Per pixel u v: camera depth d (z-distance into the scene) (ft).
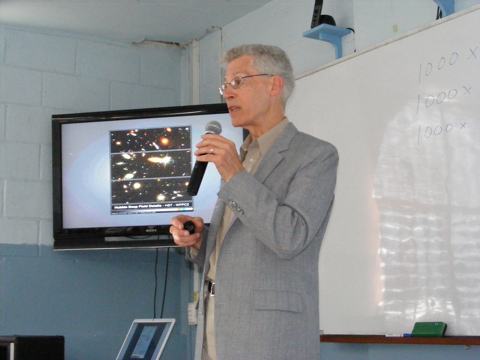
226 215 6.05
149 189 12.75
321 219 5.56
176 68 14.90
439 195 8.75
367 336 9.37
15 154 13.26
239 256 5.63
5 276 12.89
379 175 9.62
